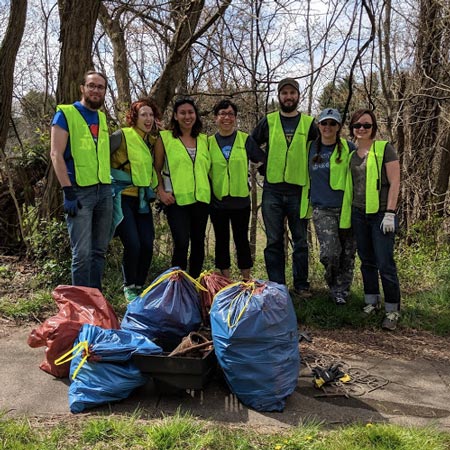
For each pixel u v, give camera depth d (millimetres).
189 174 4734
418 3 7719
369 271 5027
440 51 7805
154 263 6293
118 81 7820
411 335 4770
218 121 4887
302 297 5383
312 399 3426
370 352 4352
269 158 5090
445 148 8328
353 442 2850
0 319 4703
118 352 3242
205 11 6848
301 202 5164
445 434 2992
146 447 2750
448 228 8180
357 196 4875
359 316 4977
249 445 2807
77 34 5801
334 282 5293
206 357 3279
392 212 4633
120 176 4703
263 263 7305
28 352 4055
